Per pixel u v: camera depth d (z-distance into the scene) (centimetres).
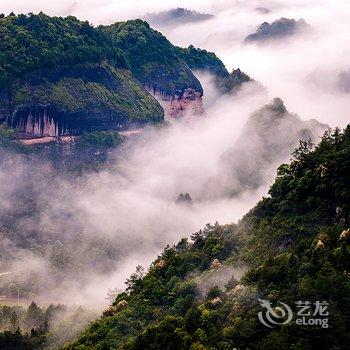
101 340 11400
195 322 9731
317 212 11538
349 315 8138
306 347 7738
